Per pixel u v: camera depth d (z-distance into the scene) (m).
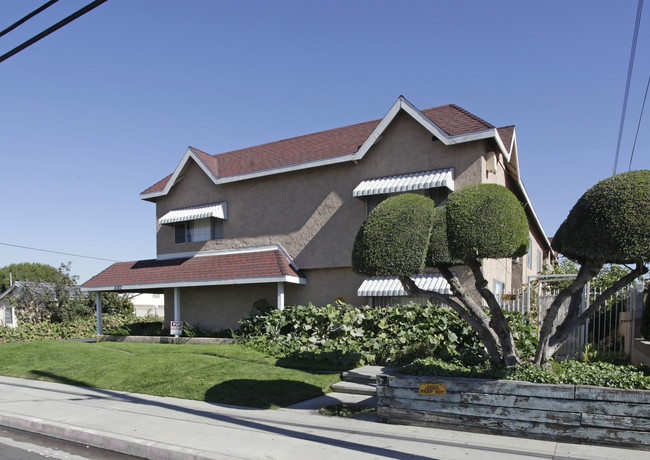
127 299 36.66
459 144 15.43
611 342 13.48
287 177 18.88
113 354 15.93
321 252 17.75
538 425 7.13
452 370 8.31
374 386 11.06
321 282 17.92
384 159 16.75
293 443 7.14
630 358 11.70
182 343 18.62
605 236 6.56
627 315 12.45
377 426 8.08
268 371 12.48
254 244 19.36
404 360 12.59
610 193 6.66
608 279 16.36
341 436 7.48
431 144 15.95
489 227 7.59
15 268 61.66
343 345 14.02
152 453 7.18
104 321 32.84
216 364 13.20
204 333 19.42
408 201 8.34
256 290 19.53
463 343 12.98
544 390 7.14
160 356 14.66
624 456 6.30
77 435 8.21
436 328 13.27
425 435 7.46
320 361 13.39
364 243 8.30
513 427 7.29
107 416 9.16
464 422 7.66
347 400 10.27
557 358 12.60
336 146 18.45
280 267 17.14
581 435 6.86
